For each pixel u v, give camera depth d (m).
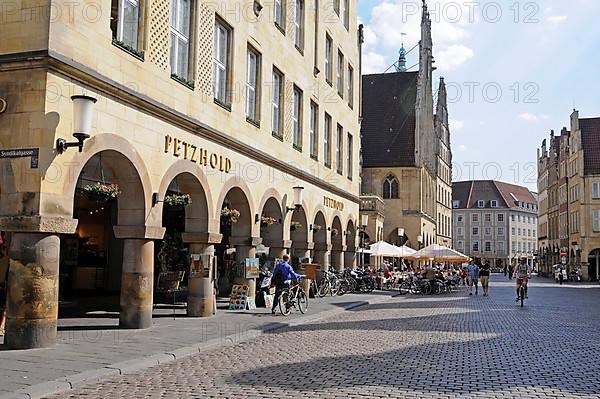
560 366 11.08
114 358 10.59
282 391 8.65
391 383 9.23
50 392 8.34
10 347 11.12
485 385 9.23
